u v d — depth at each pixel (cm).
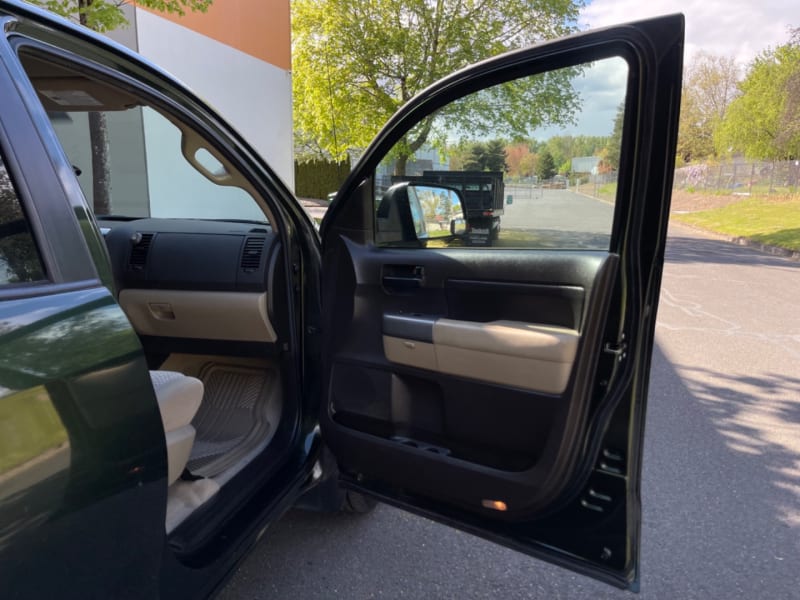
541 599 201
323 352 199
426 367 176
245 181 203
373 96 1381
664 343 510
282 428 216
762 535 236
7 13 106
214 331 225
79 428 95
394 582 207
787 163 2120
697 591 205
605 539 146
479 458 167
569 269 153
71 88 170
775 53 2092
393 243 202
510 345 157
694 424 343
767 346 503
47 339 94
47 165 106
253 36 956
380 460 183
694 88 3634
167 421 150
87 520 97
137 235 232
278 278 217
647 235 134
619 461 143
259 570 211
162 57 756
